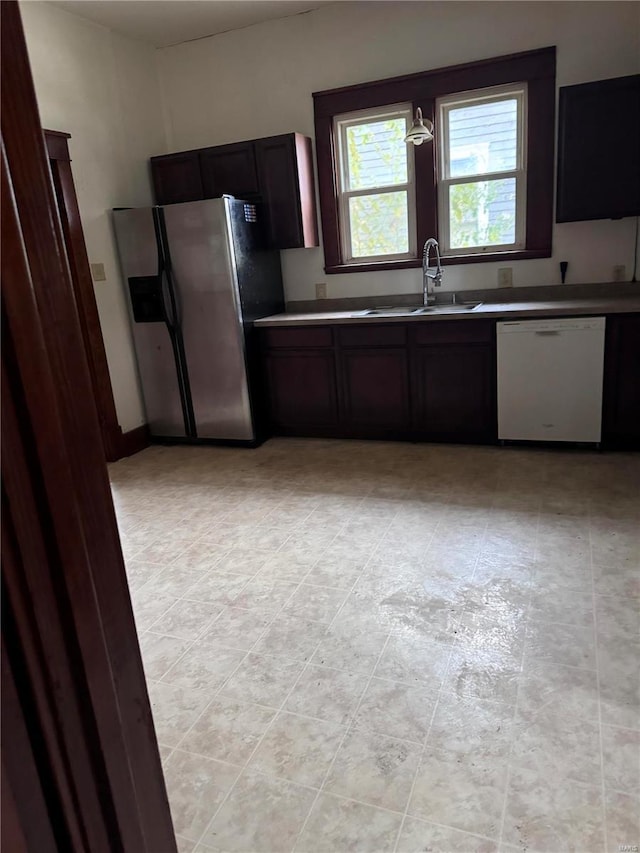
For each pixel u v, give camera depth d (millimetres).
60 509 568
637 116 3359
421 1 3850
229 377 4180
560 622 2066
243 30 4293
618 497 2996
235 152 4234
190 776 1565
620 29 3516
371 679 1868
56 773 573
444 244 4238
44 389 546
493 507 2992
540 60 3676
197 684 1902
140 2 3717
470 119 3975
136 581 2553
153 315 4242
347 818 1422
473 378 3781
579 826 1357
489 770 1518
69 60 3805
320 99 4211
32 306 533
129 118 4316
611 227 3783
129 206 4344
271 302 4492
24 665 531
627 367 3424
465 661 1912
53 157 3648
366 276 4430
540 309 3479
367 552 2652
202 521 3117
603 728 1616
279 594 2375
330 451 4070
